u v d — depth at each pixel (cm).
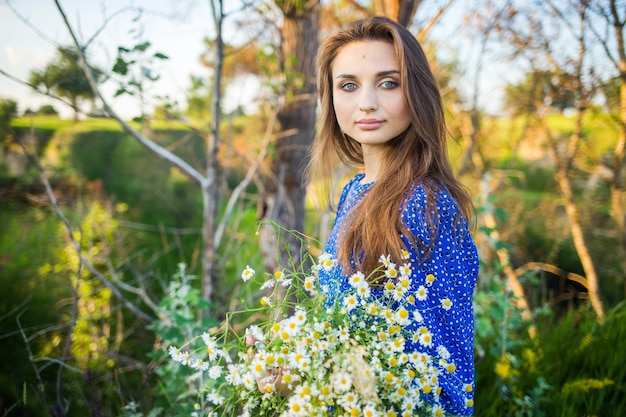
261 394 101
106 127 538
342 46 125
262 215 300
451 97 394
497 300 236
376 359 90
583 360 226
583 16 278
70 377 242
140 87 241
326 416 89
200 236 459
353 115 123
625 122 304
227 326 106
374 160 131
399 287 99
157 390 227
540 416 195
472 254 114
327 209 281
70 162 465
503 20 301
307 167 172
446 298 104
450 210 108
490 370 224
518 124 481
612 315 252
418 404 94
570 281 419
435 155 120
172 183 539
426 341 97
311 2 272
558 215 469
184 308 221
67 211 360
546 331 256
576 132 344
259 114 367
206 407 179
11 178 331
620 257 398
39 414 224
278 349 96
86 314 287
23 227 345
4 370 253
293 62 270
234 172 532
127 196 498
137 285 348
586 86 308
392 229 107
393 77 120
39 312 304
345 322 96
